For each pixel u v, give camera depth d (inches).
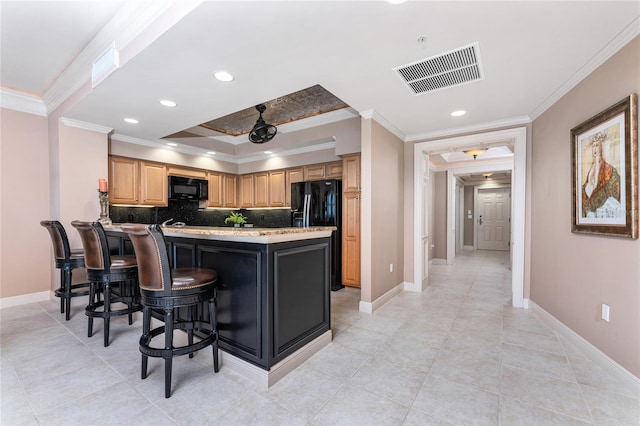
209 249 88.8
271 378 74.9
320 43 73.7
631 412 64.0
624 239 74.0
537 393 71.1
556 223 109.1
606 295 80.7
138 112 123.9
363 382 76.3
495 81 96.8
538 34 71.2
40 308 132.1
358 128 156.2
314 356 90.7
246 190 233.8
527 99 112.6
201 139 193.0
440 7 61.3
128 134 159.6
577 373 79.8
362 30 68.7
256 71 87.6
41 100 139.2
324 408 65.9
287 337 81.7
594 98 86.1
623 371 74.2
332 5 59.9
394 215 156.6
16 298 136.4
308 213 184.7
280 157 211.5
